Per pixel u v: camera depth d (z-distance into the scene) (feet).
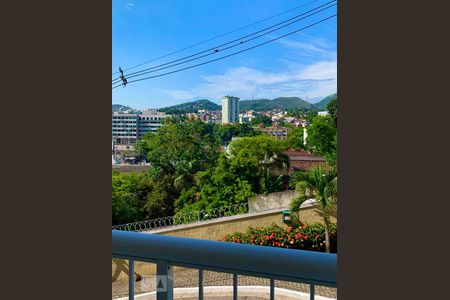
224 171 63.21
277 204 59.47
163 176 67.36
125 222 65.77
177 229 50.26
